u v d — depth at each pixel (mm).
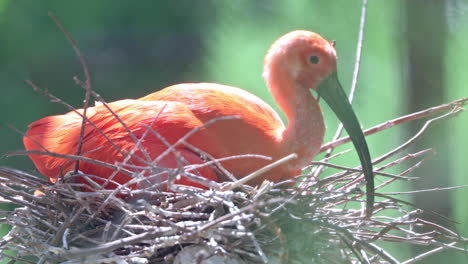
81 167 8961
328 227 7781
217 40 20609
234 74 18922
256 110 9469
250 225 7809
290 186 9367
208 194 7535
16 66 21906
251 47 18906
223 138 8930
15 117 20484
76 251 7070
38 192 9359
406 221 8562
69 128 9242
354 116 9133
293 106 9133
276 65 9242
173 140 8773
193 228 7336
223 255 7551
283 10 18031
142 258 7809
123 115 9000
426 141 11680
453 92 15078
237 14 19453
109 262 7930
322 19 16891
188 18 23281
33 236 8281
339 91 9172
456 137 14336
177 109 9000
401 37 12594
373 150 15125
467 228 13672
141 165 8578
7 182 8414
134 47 23562
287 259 7738
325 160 9664
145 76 23266
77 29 22969
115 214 8125
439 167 11648
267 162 8992
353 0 16484
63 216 8180
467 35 14047
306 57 9102
